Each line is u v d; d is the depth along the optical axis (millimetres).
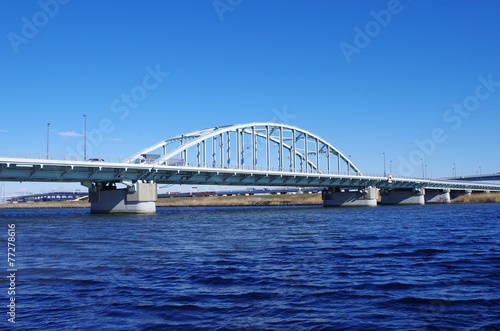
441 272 19406
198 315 12789
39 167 67250
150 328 11672
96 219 69938
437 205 140375
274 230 45562
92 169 74750
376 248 28703
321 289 15992
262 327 11656
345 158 130375
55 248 29281
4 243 33094
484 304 13711
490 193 179125
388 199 151750
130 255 25594
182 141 99938
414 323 11859
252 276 18578
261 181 101125
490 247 28766
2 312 13227
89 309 13500
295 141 118188
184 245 31141
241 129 105250
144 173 81938
